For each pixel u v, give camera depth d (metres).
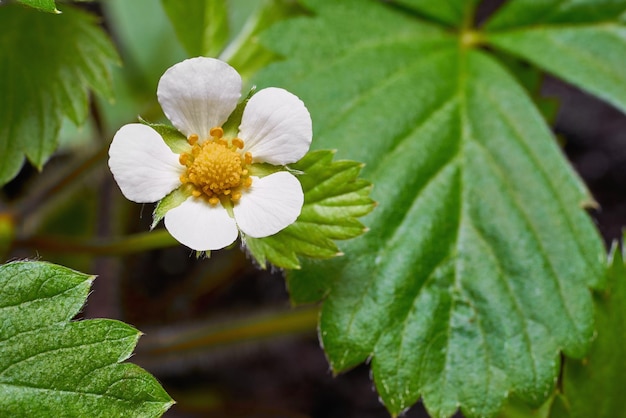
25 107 0.19
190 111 0.18
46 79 0.19
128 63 0.23
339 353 0.19
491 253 0.20
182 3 0.20
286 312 0.22
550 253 0.20
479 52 0.21
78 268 0.23
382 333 0.19
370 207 0.18
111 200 0.23
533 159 0.20
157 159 0.18
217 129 0.18
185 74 0.18
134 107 0.23
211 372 0.24
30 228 0.22
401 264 0.19
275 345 0.25
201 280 0.25
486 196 0.20
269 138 0.18
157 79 0.23
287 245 0.18
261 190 0.18
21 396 0.17
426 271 0.19
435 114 0.20
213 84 0.18
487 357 0.19
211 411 0.23
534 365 0.19
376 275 0.19
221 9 0.20
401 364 0.19
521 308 0.19
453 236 0.20
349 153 0.20
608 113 0.27
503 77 0.21
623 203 0.27
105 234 0.23
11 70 0.19
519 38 0.21
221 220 0.18
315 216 0.18
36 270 0.17
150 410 0.17
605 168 0.27
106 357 0.17
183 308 0.25
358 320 0.19
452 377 0.19
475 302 0.19
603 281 0.20
